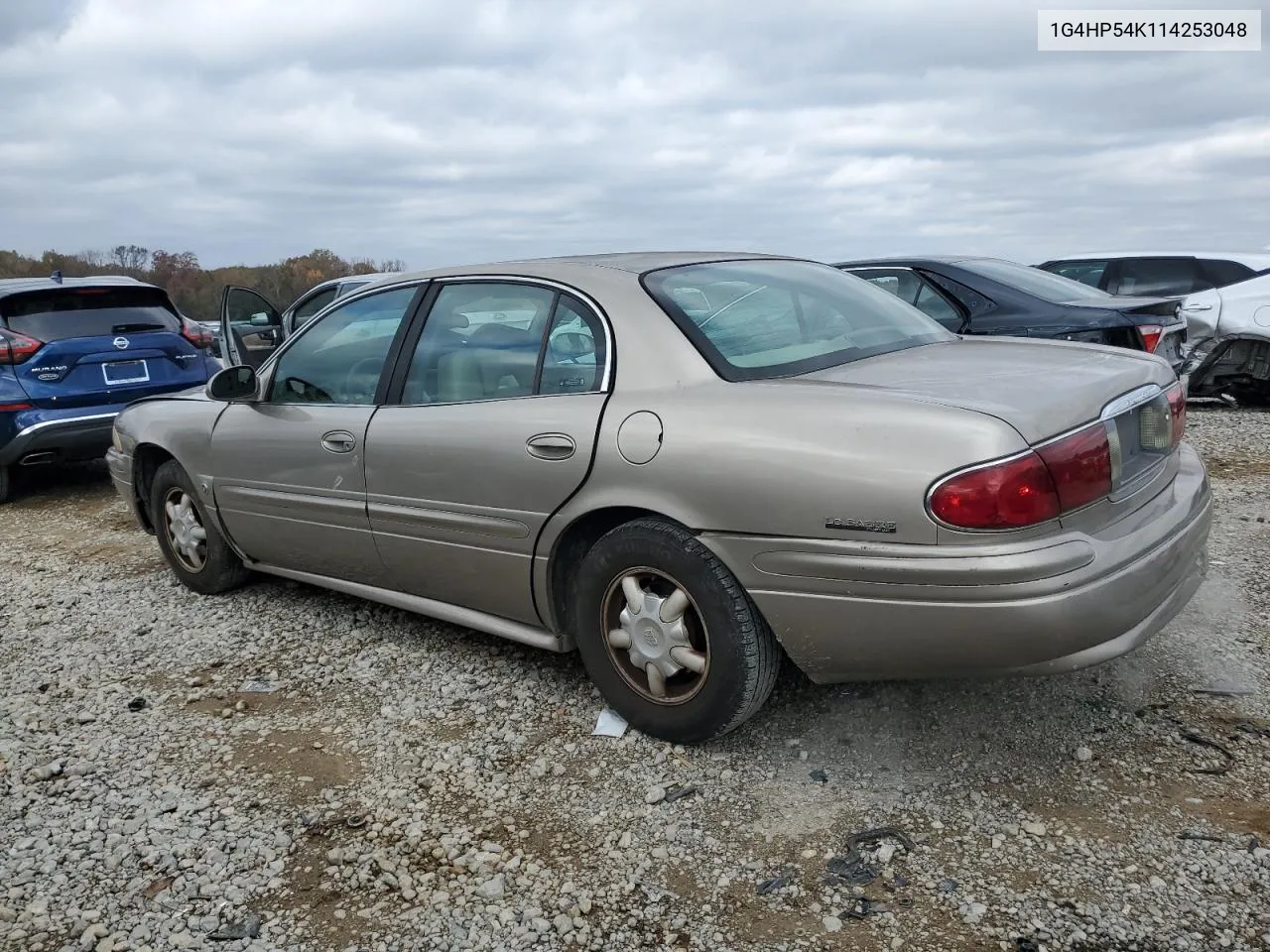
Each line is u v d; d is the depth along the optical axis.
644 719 3.12
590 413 3.06
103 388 7.58
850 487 2.54
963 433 2.43
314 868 2.61
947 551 2.43
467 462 3.36
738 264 3.66
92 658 4.14
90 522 6.93
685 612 2.96
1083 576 2.44
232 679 3.84
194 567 4.87
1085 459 2.53
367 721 3.43
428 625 4.29
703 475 2.77
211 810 2.90
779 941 2.25
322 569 4.21
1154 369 3.09
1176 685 3.31
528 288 3.44
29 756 3.29
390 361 3.77
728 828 2.69
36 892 2.55
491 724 3.35
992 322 6.55
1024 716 3.15
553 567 3.25
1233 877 2.36
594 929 2.33
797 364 3.06
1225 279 10.15
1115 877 2.39
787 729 3.17
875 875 2.46
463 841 2.69
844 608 2.61
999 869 2.45
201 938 2.36
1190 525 2.90
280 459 4.10
